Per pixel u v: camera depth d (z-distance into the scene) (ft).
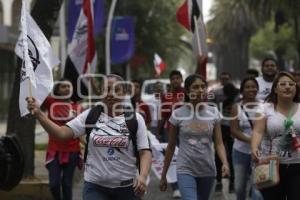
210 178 47.62
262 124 43.16
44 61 40.60
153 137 67.87
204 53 76.54
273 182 40.98
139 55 258.16
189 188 46.42
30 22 41.04
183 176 46.98
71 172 57.11
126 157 39.14
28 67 38.55
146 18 253.85
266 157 41.86
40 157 93.86
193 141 46.93
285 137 42.60
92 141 39.06
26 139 68.59
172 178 66.80
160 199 69.82
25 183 65.87
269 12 276.82
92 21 75.87
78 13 87.15
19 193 65.82
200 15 77.51
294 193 42.16
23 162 39.88
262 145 43.73
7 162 39.45
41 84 40.27
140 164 39.06
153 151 67.41
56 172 56.44
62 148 56.49
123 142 38.88
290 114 42.70
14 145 39.73
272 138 43.01
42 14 69.77
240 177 56.70
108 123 39.11
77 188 75.87
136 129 39.14
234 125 55.93
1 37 164.45
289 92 42.57
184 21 79.10
